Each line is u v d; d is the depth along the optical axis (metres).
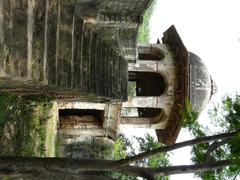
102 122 20.66
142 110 24.67
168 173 6.91
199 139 6.89
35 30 6.89
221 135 6.78
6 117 10.80
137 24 10.83
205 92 21.16
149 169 6.98
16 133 11.62
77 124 20.62
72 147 19.98
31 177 7.60
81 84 9.45
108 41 12.43
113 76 13.41
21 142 12.02
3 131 10.70
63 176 7.32
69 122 20.56
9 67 5.88
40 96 12.92
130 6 10.18
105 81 12.36
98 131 20.75
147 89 24.17
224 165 6.64
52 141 16.77
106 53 12.62
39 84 7.40
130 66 20.45
